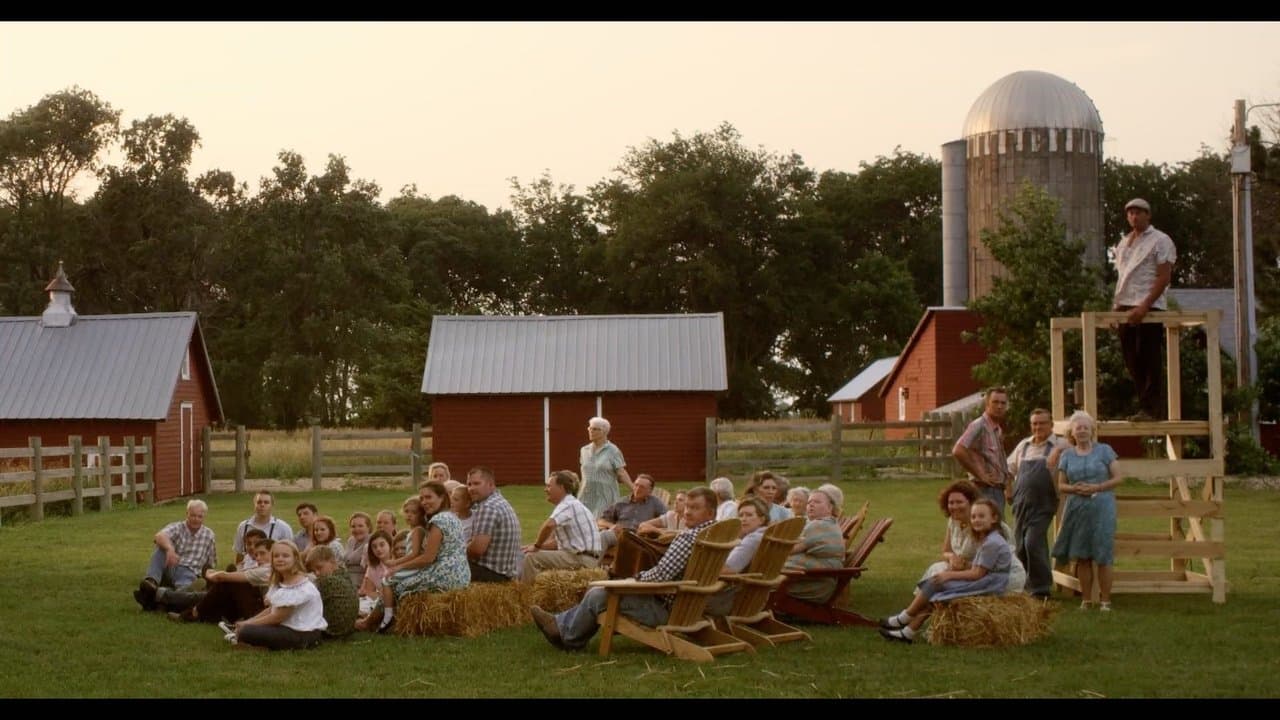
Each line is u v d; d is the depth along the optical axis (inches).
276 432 1934.1
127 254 2787.9
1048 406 1246.9
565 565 508.4
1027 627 419.2
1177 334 572.4
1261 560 646.5
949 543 452.8
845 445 1332.4
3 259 2704.2
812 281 3152.1
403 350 2773.1
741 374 2970.0
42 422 1261.1
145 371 1278.3
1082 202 1931.6
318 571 439.2
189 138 2829.7
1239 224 1214.9
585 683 368.5
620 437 1423.5
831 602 471.8
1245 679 367.9
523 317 1513.3
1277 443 1380.4
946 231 2038.6
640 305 3144.7
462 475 1422.2
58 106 2783.0
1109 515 496.7
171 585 519.8
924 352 1802.4
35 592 558.9
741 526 443.2
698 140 3171.8
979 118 1974.7
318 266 2743.6
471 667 392.5
